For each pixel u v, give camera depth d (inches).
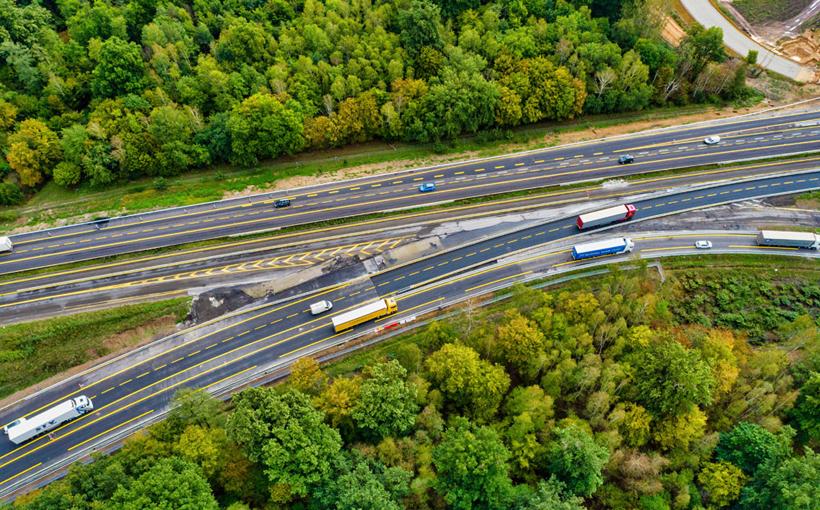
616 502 3769.7
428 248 5698.8
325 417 3882.9
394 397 3826.3
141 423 4525.1
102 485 3403.1
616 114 7057.1
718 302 5275.6
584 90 6663.4
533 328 4387.3
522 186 6245.1
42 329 4921.3
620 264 5487.2
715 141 6619.1
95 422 4534.9
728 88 7140.8
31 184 5900.6
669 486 3843.5
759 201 6043.3
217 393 4677.7
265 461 3444.9
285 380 4719.5
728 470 3831.2
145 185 6166.3
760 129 6811.0
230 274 5477.4
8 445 4384.8
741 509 3767.2
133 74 6304.1
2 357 4739.2
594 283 5354.3
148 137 5979.3
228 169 6368.1
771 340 5000.0
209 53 6963.6
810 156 6446.9
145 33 6515.8
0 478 4237.2
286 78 6461.6
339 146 6619.1
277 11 7273.6
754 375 4313.5
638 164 6456.7
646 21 7135.8
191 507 3245.6
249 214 5969.5
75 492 3430.1
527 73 6619.1
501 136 6732.3
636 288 4798.2
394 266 5546.3
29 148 5826.8
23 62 6254.9
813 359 4372.5
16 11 6560.0
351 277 5467.5
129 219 5876.0
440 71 6574.8
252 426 3501.5
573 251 5492.1
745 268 5506.9
